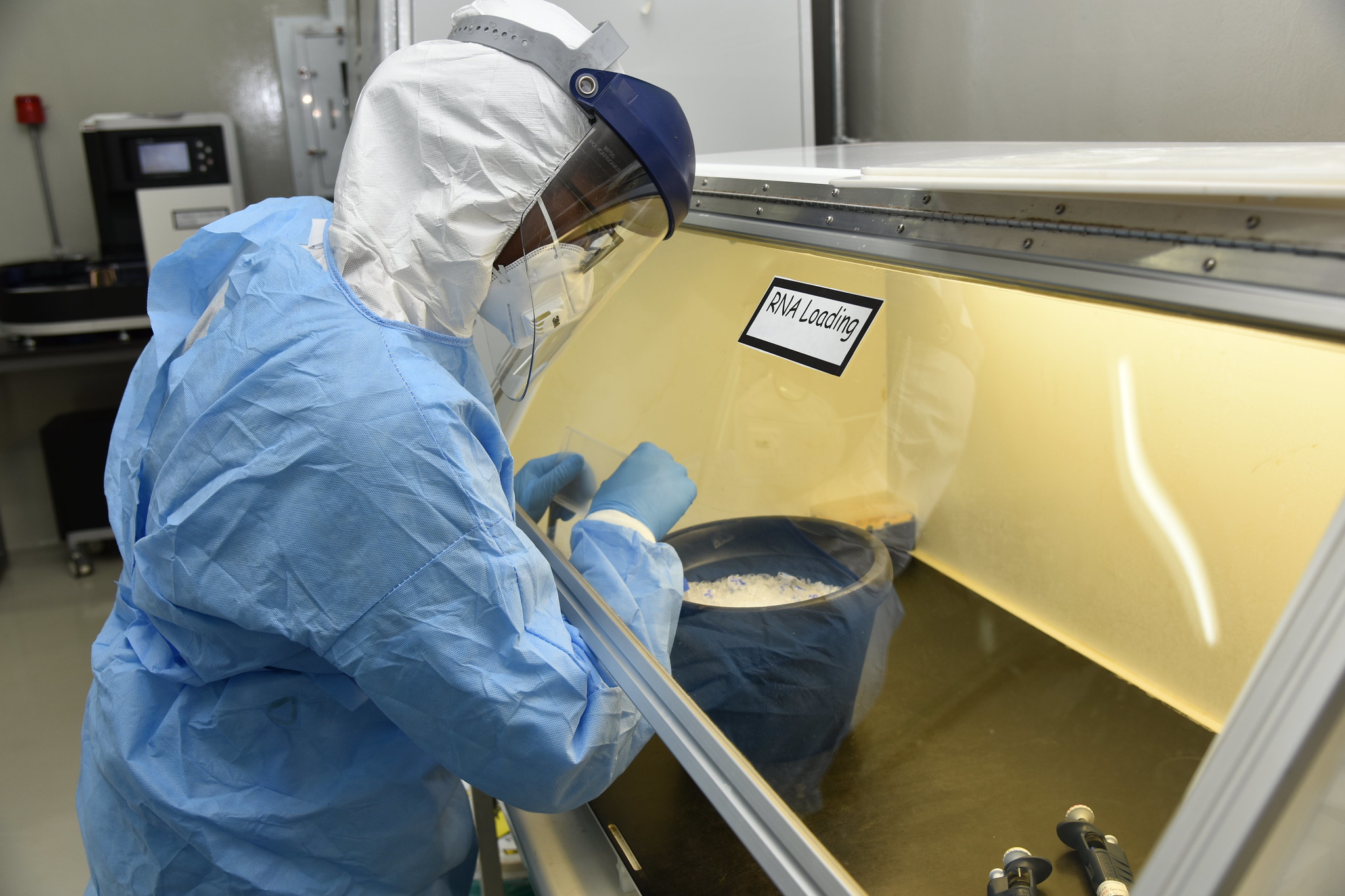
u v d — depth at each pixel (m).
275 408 0.74
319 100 3.55
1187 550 0.58
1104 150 0.83
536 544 1.04
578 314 0.99
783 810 0.62
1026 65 1.54
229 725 0.85
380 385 0.73
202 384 0.79
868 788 0.63
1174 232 0.51
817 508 0.87
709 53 1.68
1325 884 0.42
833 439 0.86
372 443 0.72
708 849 0.87
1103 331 0.64
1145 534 0.61
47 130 3.60
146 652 0.89
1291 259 0.45
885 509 0.82
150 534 0.79
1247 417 0.55
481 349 1.57
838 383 0.85
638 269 1.14
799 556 0.88
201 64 3.70
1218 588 0.56
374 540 0.72
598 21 1.63
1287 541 0.52
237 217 1.06
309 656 0.84
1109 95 1.42
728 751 0.68
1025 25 1.53
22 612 3.30
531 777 0.79
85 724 0.96
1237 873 0.38
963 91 1.67
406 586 0.72
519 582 0.76
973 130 1.67
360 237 0.79
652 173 0.83
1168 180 0.50
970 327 0.73
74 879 2.06
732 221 0.97
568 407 1.17
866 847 0.58
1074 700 0.63
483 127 0.79
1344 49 1.11
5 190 3.61
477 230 0.80
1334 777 0.38
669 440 1.02
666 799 0.95
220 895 0.87
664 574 0.88
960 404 0.75
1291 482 0.52
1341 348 0.43
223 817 0.84
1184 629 0.58
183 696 0.87
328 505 0.72
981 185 0.64
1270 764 0.37
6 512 3.78
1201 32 1.27
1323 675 0.36
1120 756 0.58
